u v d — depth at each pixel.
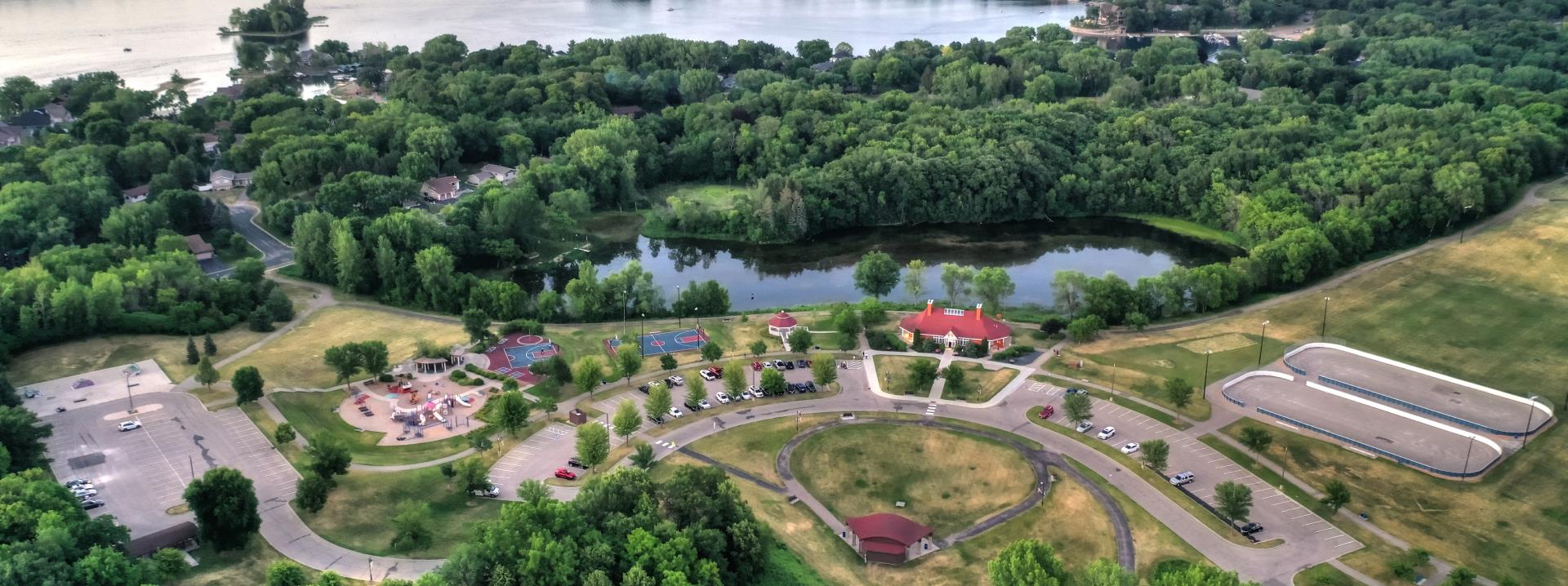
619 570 192.00
